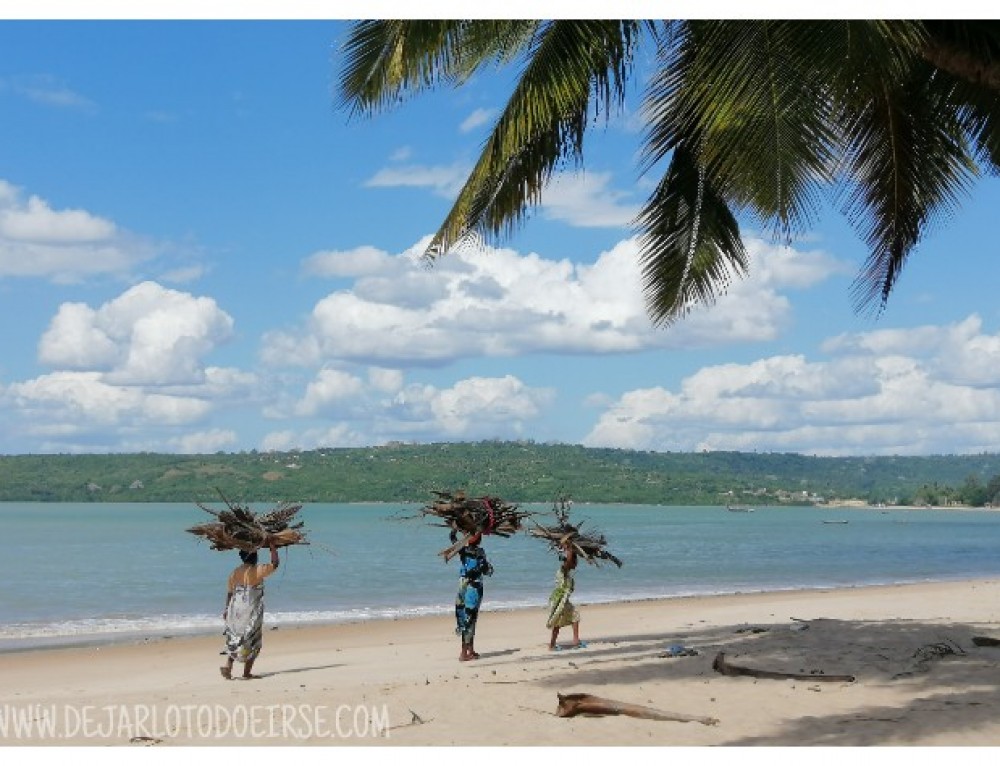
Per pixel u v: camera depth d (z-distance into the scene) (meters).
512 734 8.00
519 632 17.72
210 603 27.69
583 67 8.95
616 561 14.04
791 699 9.21
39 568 41.97
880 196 11.34
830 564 46.97
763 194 7.84
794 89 7.80
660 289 12.37
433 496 13.43
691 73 9.36
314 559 49.31
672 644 13.85
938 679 10.02
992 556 55.47
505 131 9.21
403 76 9.68
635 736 7.82
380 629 19.70
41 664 15.55
